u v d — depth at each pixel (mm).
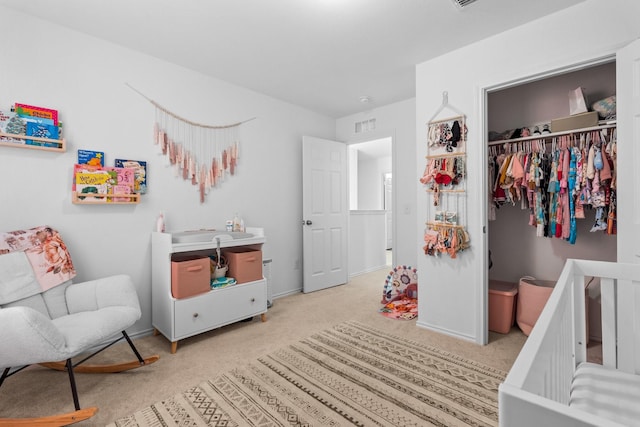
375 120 4062
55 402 1705
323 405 1660
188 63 2803
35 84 2109
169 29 2266
